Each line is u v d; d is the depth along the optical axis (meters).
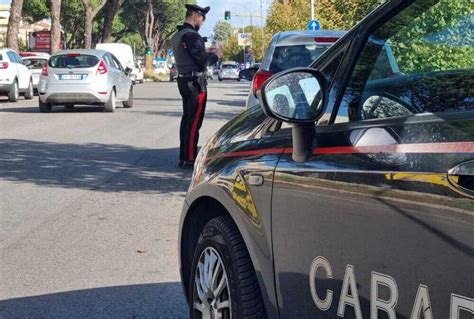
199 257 3.88
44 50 45.97
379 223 2.55
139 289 5.42
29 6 59.88
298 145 3.06
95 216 7.61
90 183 9.40
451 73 2.98
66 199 8.43
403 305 2.43
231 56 112.00
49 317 4.86
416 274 2.38
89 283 5.54
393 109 2.89
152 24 76.19
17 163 10.91
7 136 14.17
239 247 3.53
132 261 6.08
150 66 74.75
